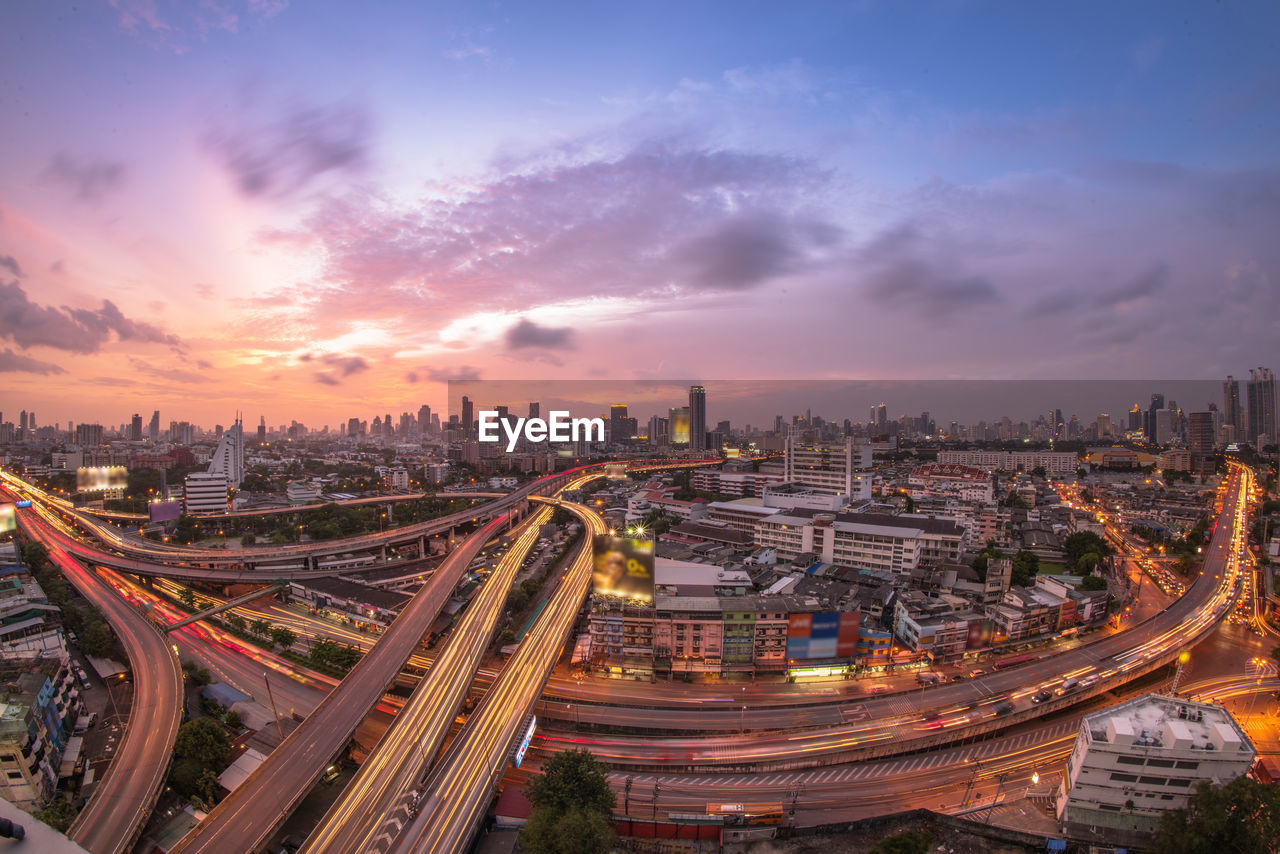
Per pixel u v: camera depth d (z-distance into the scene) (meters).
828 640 130.25
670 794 96.62
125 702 120.06
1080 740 91.19
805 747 105.19
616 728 113.19
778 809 91.12
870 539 183.38
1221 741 86.06
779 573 176.00
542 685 116.62
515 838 83.94
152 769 96.31
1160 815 87.62
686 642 130.75
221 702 120.56
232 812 82.31
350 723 102.56
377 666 123.81
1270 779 101.62
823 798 96.56
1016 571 184.12
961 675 130.25
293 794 85.62
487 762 93.38
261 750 104.12
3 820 13.00
